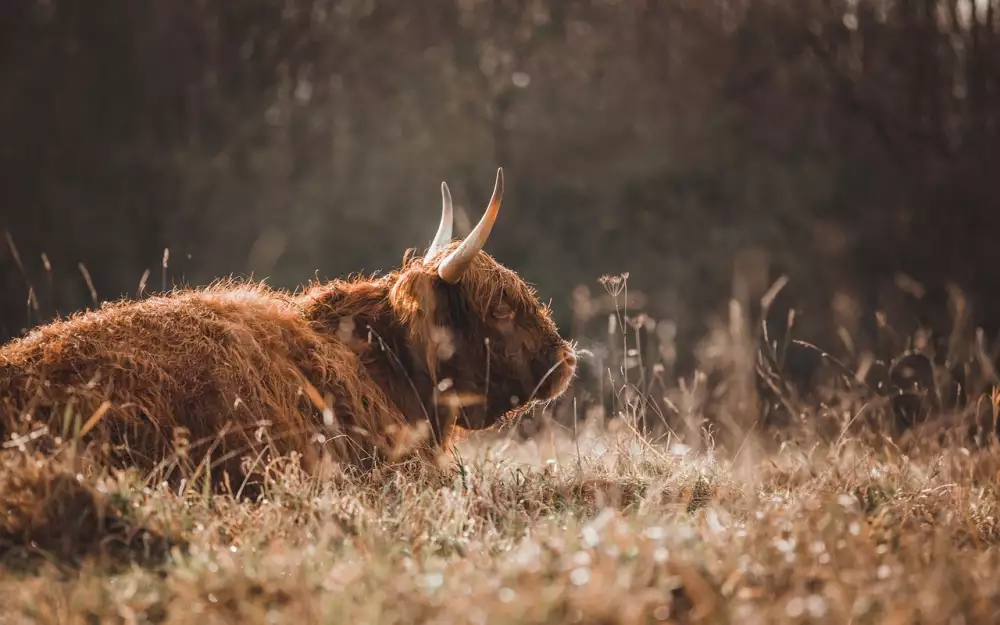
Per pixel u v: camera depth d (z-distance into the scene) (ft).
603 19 306.14
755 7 301.84
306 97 294.05
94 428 57.72
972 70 288.10
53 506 50.60
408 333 72.28
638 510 57.77
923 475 72.79
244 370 62.54
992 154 282.15
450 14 302.04
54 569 45.96
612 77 298.97
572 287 264.72
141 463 58.23
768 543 49.08
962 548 57.06
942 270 266.98
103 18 286.87
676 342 234.17
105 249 265.75
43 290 241.55
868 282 265.75
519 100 295.07
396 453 67.05
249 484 60.08
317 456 63.21
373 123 291.99
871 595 43.06
